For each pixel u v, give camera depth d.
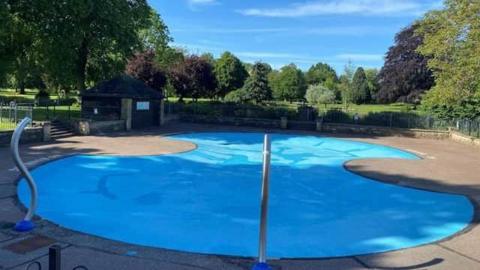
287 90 91.19
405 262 8.97
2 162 18.56
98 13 32.69
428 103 32.19
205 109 41.81
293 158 24.97
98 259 8.35
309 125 39.03
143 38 54.41
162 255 8.80
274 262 8.80
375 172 20.42
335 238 11.40
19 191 14.55
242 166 21.58
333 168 21.80
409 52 62.62
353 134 37.25
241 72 76.31
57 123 28.97
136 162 21.08
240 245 10.75
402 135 36.94
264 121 39.94
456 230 12.24
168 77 57.75
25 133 24.12
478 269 8.57
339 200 15.64
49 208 13.55
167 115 40.19
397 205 15.00
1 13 28.48
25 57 38.53
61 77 38.28
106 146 24.81
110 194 15.60
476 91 27.50
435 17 29.94
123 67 41.56
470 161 24.23
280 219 13.23
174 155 23.45
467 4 27.19
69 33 33.12
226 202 15.07
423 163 23.27
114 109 33.44
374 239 11.33
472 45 26.86
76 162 20.39
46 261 8.09
